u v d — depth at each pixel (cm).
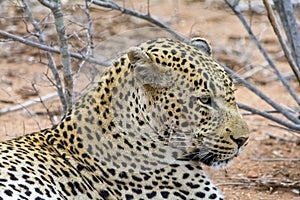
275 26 1588
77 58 1638
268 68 2392
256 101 2230
